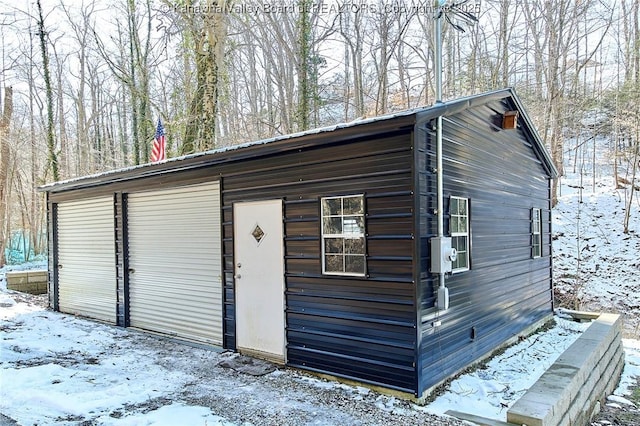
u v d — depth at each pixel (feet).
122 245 23.75
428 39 51.29
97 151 66.59
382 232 13.56
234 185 18.20
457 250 15.71
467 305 16.12
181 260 20.80
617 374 20.62
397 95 55.47
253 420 11.64
